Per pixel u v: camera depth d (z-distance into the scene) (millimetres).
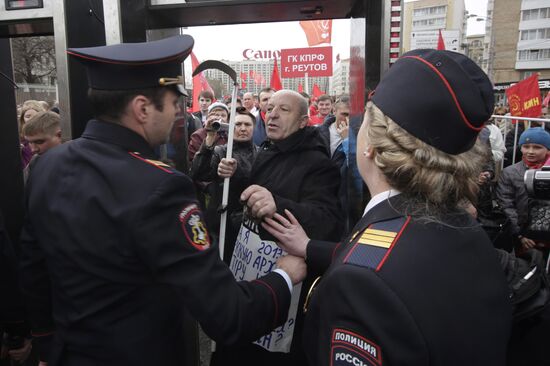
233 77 1853
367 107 867
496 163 4742
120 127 1077
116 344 1019
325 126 3816
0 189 2531
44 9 1810
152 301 1053
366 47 1782
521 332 1306
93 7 2016
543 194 1655
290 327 1805
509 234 2613
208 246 1041
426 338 649
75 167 1049
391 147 776
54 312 1134
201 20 2125
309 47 6406
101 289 1011
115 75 1054
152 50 1089
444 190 752
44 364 1370
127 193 977
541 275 1302
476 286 737
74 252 1000
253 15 2043
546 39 43000
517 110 5520
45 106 4184
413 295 669
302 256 1405
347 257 754
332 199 1905
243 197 1683
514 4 43594
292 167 1970
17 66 13023
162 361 1073
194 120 5230
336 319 712
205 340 3088
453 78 732
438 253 725
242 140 3045
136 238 949
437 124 736
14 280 1787
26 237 1260
